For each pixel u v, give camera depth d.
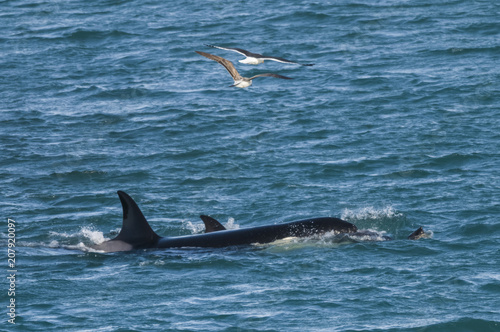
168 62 156.88
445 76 136.50
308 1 199.50
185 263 70.06
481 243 72.50
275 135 112.50
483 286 61.94
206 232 78.44
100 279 66.19
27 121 124.62
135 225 76.94
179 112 125.94
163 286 64.25
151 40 173.12
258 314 57.72
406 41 161.12
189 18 190.25
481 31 164.38
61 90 141.88
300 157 102.81
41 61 160.75
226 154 105.44
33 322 56.75
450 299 59.62
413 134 109.25
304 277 65.44
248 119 120.88
